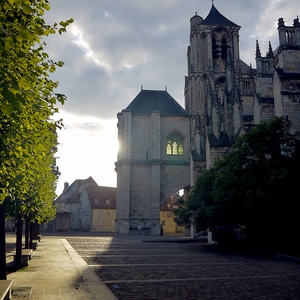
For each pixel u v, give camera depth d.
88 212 96.12
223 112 46.81
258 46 41.41
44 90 8.78
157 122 70.19
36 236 41.28
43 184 18.28
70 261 20.94
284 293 12.44
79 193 110.44
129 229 66.06
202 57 74.81
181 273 17.16
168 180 69.25
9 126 7.94
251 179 27.20
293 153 28.22
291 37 33.53
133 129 71.19
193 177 55.03
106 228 94.81
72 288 12.44
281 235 28.62
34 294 11.38
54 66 8.38
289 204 25.80
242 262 22.20
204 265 20.50
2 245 12.24
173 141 71.94
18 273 16.08
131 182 68.38
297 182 25.56
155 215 66.00
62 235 60.66
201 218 35.03
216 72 75.25
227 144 44.03
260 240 31.34
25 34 5.61
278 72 32.25
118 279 15.24
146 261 22.44
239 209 30.03
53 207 30.53
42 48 8.23
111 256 25.38
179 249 32.62
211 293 12.34
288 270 18.41
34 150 9.12
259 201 25.91
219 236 38.94
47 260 21.45
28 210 16.03
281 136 28.41
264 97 39.72
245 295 12.06
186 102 83.44
